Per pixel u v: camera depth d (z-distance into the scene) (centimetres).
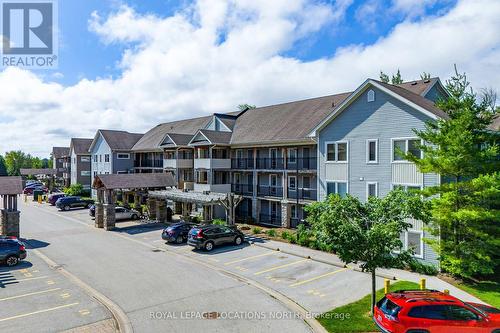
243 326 1234
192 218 3416
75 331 1202
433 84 2578
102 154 5666
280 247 2378
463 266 1677
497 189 1578
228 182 3819
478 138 1738
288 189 3209
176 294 1547
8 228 2678
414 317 1066
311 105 3434
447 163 1661
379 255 1208
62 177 8006
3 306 1413
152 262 2069
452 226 1747
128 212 3647
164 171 4450
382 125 2212
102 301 1470
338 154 2480
